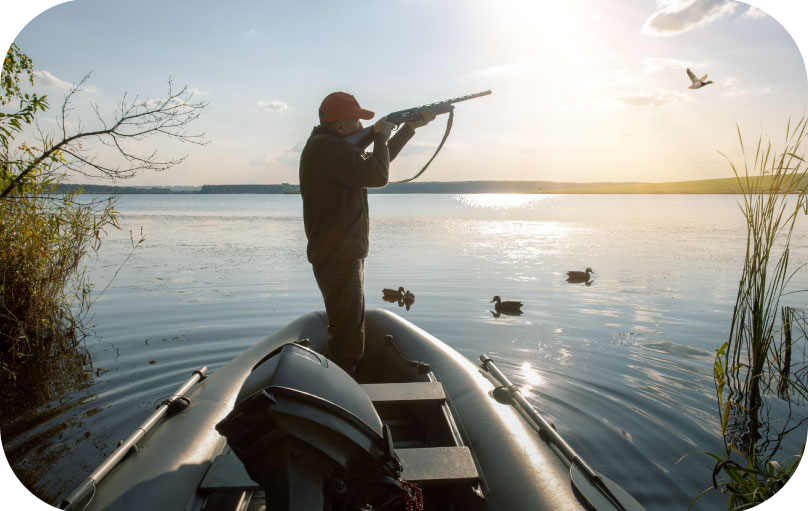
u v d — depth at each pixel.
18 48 4.80
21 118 4.57
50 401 4.29
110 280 9.30
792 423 3.82
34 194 5.41
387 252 14.01
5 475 3.17
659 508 2.82
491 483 2.01
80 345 5.74
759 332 4.49
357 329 2.97
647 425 3.80
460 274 10.48
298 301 7.77
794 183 4.29
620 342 5.79
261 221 27.05
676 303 7.64
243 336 6.01
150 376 4.82
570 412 4.02
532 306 7.61
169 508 1.77
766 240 4.50
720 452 3.43
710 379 4.68
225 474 1.94
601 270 10.74
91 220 6.53
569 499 1.86
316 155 2.76
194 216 32.59
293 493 1.37
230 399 2.71
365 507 1.58
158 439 2.20
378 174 2.72
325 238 2.85
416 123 3.22
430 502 2.25
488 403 2.59
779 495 2.28
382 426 1.63
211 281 9.38
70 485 3.07
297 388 1.50
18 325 5.51
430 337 3.87
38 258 6.04
